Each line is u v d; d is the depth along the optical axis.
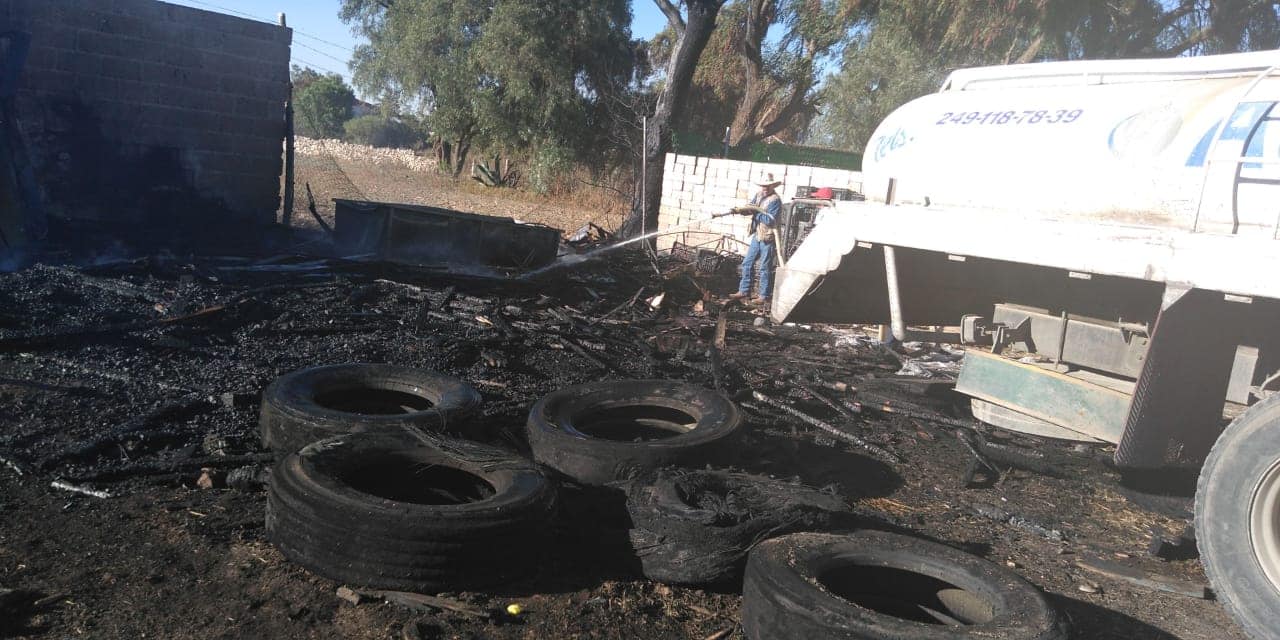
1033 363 5.95
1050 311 6.05
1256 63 4.35
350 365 5.54
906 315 6.94
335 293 9.04
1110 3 18.81
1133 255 4.34
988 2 19.38
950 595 3.72
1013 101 5.52
